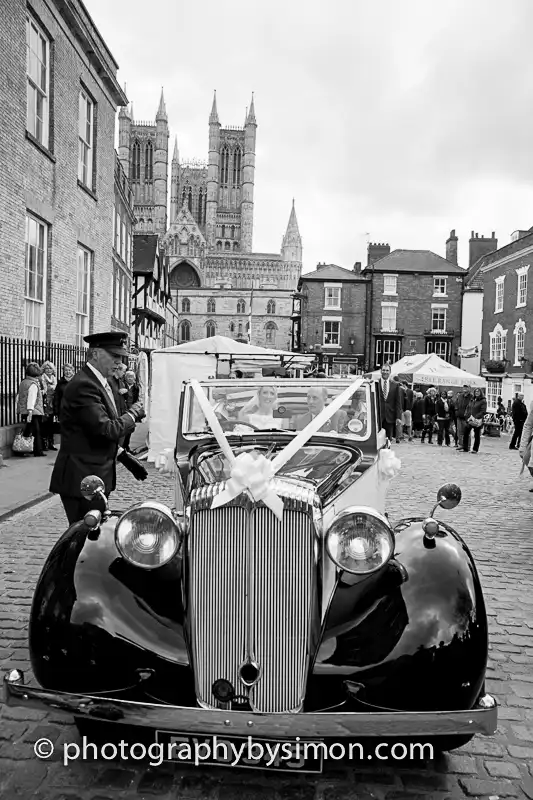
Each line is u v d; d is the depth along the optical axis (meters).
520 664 3.86
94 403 4.31
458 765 2.83
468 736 2.67
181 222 101.50
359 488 3.62
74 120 15.23
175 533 2.61
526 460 8.68
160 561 2.59
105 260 18.39
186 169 110.12
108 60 17.25
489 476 11.73
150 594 2.67
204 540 2.54
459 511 8.28
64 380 12.00
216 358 12.54
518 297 31.45
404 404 19.64
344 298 42.91
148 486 9.38
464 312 43.22
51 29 13.63
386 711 2.42
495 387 33.38
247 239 107.00
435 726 2.35
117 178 23.80
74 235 15.52
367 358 42.78
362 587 2.69
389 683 2.45
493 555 6.19
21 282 12.36
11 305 11.95
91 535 2.85
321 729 2.33
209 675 2.54
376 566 2.54
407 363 23.75
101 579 2.66
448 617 2.52
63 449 4.42
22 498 7.80
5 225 11.56
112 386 6.78
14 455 11.31
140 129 102.69
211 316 99.06
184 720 2.36
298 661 2.51
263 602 2.51
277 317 98.56
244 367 13.45
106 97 17.94
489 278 35.25
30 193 12.73
